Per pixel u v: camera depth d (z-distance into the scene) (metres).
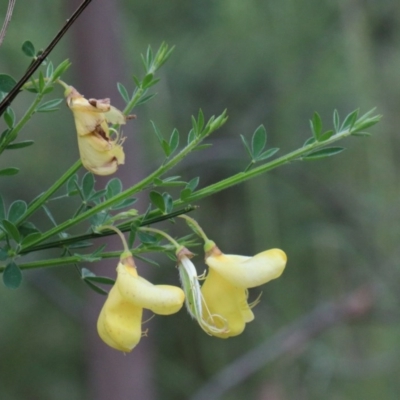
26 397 5.80
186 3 5.04
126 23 4.61
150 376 4.01
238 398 5.67
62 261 1.45
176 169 4.73
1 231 1.49
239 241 5.74
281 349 4.92
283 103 5.45
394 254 5.31
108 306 1.31
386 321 5.11
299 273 5.77
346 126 1.48
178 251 1.39
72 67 4.34
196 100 5.49
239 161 5.39
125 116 1.45
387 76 5.54
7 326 5.63
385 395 5.48
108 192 1.58
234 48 5.31
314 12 5.24
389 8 5.47
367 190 5.69
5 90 1.47
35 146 5.10
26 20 4.27
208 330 1.37
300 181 5.50
